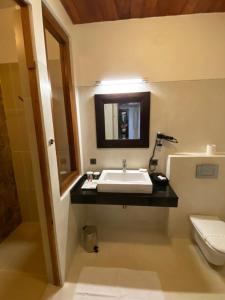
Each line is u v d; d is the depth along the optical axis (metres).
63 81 1.87
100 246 2.06
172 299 1.46
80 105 2.15
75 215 1.96
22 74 1.23
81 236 2.16
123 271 1.73
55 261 1.53
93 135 2.21
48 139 1.35
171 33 1.89
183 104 2.01
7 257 1.93
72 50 1.92
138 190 1.74
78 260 1.87
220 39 1.85
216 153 2.04
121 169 2.23
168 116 2.06
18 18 1.15
